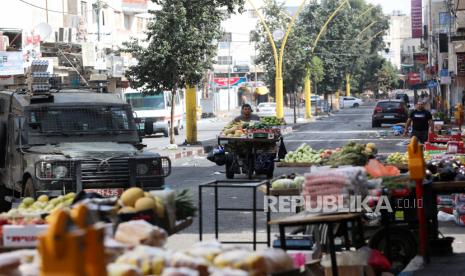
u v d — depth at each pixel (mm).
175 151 48156
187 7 52375
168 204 11594
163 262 8344
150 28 52312
